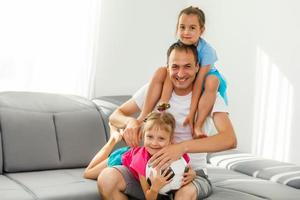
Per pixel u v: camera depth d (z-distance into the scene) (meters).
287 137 2.96
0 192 2.05
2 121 2.53
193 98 2.15
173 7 3.61
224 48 3.47
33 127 2.59
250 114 3.25
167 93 2.19
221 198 2.13
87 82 3.18
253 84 3.22
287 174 2.51
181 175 2.02
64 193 2.11
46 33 3.01
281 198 2.17
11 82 2.93
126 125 2.24
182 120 2.16
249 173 2.66
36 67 3.00
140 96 2.35
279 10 3.02
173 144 2.04
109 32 3.32
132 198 2.11
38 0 2.97
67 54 3.10
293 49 2.92
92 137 2.77
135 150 2.15
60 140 2.67
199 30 2.23
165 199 2.13
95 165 2.39
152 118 2.08
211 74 2.16
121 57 3.39
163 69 2.26
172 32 3.62
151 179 2.00
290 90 2.93
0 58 2.88
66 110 2.78
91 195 2.15
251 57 3.23
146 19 3.49
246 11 3.27
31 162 2.54
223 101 2.16
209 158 3.02
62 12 3.05
